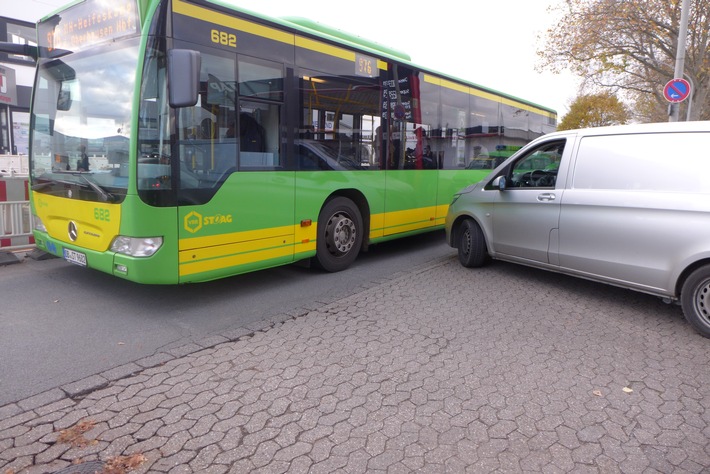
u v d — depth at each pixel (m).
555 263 5.63
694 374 3.71
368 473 2.56
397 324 4.73
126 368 3.75
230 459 2.67
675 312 5.10
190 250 4.82
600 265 5.10
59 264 6.88
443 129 8.70
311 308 5.21
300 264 6.77
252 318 4.91
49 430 2.92
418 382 3.56
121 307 5.18
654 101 27.77
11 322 4.70
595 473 2.59
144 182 4.47
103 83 4.79
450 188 9.04
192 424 3.00
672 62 19.45
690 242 4.32
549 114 13.07
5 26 17.47
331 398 3.32
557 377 3.65
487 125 10.13
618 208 4.86
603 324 4.75
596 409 3.21
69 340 4.29
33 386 3.46
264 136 5.51
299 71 5.88
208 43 4.86
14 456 2.67
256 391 3.41
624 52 19.30
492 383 3.56
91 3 4.95
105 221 4.75
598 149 5.20
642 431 2.97
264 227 5.56
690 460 2.70
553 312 5.09
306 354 4.03
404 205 7.86
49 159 5.62
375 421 3.05
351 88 6.66
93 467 2.59
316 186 6.19
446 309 5.18
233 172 5.16
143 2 4.45
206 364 3.83
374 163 7.18
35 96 5.91
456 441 2.85
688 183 4.41
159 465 2.61
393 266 7.28
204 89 4.84
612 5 18.25
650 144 4.77
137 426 2.97
